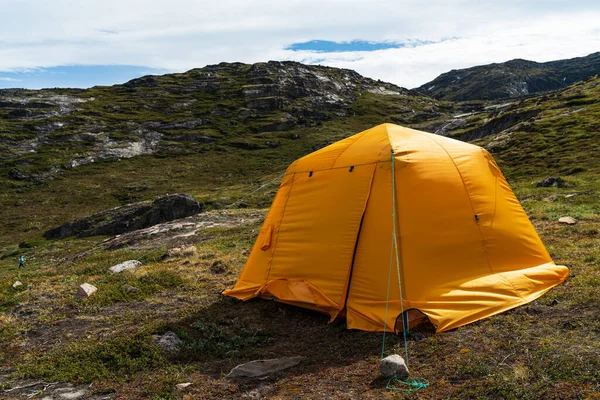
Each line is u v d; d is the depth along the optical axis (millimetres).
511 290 9664
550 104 79125
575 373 6500
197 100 141750
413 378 7070
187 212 46312
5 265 40219
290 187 11930
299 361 8250
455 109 170750
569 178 30516
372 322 9234
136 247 24375
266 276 11508
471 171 10953
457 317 8812
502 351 7527
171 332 9789
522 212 11734
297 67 182500
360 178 10516
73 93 140625
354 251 10086
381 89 188125
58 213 67812
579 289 9797
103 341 9461
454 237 9961
